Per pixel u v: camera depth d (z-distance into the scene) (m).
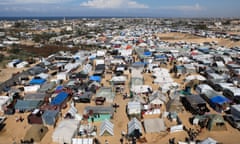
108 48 102.81
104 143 29.80
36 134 30.78
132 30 181.12
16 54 89.75
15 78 56.91
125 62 74.94
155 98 41.53
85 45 110.38
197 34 149.62
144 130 33.16
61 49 100.94
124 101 44.28
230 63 70.75
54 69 68.31
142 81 51.94
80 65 72.75
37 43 120.06
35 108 40.00
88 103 43.53
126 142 30.08
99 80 54.94
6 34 151.88
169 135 31.61
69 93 45.91
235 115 35.56
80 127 33.28
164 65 70.00
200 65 67.88
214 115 33.91
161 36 150.25
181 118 36.75
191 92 48.09
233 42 117.31
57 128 31.45
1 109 39.84
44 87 49.72
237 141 29.95
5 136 32.22
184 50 92.62
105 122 34.00
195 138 30.64
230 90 44.31
